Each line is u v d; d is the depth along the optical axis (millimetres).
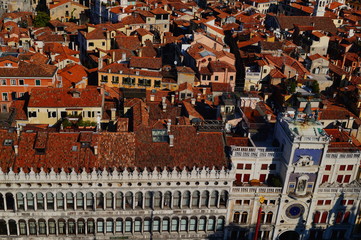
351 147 84062
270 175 82875
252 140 86750
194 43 142625
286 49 152750
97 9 194125
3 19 180375
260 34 163000
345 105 118938
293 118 82875
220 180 77562
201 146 81000
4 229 77250
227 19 189250
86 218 77562
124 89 105938
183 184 77312
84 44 153500
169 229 81062
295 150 77188
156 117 96688
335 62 158625
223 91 116875
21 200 75188
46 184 73938
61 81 116188
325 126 106500
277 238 84625
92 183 74688
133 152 78438
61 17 199625
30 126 89062
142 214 78688
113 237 79562
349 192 81938
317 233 85500
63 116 97312
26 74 108688
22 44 142500
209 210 80125
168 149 79812
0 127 80375
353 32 187875
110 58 136125
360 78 136750
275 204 81750
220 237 82750
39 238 77812
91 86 117125
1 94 109625
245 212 81812
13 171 73562
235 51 156250
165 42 160125
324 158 78188
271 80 126312
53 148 77125
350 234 85875
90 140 78125
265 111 98375
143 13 176375
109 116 98562
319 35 164875
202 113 102500
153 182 76188
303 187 80625
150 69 123812
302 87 122062
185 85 113812
